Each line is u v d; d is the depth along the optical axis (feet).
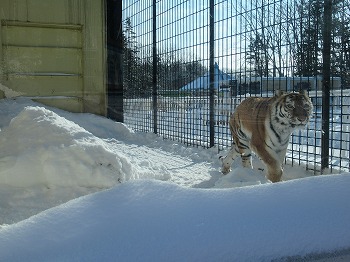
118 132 14.44
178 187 7.07
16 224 6.24
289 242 6.43
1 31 6.94
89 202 6.61
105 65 8.30
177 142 20.15
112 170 10.82
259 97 14.06
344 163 11.89
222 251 6.10
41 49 7.34
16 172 9.72
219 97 13.94
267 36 10.69
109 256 5.76
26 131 11.09
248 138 16.63
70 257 5.66
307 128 13.70
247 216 6.58
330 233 6.66
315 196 7.22
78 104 8.18
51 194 9.16
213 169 16.33
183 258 5.92
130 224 6.19
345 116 12.53
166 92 12.51
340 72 9.58
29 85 7.41
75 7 7.48
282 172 13.98
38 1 7.17
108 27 8.21
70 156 10.52
